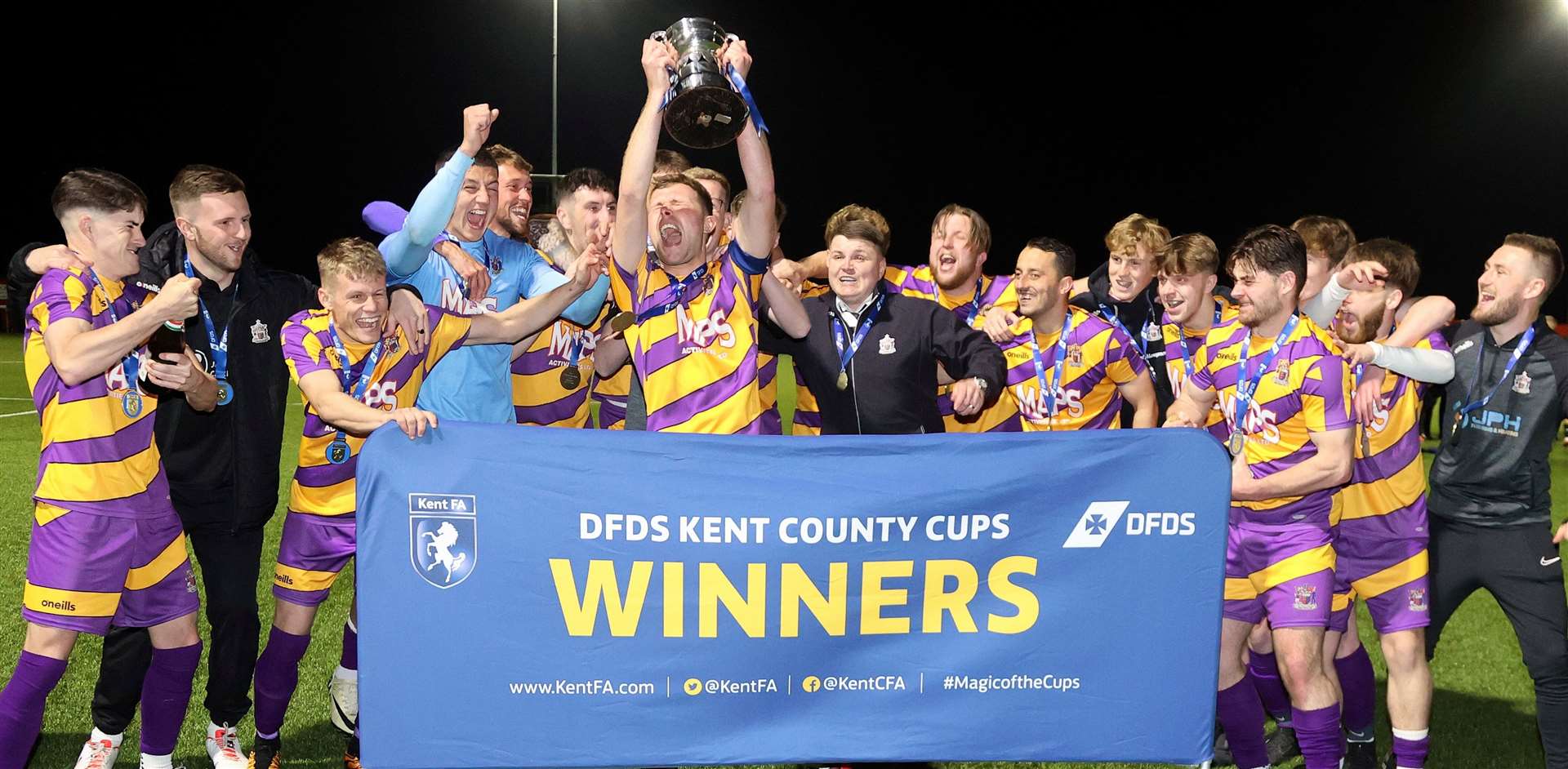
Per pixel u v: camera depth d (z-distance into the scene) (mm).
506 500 2947
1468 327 3877
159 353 3152
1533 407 3637
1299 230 4023
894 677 3043
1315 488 3330
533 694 3012
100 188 3211
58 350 3045
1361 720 3939
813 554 2980
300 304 3688
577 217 4480
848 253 3537
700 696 3027
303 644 3688
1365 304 3908
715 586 2984
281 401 3645
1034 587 3023
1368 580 3771
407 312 3443
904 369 3637
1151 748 3092
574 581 2977
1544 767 3951
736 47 3230
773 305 3602
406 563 2959
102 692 3539
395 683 2992
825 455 2949
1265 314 3391
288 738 4059
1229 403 3535
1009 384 4230
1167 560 3025
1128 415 4965
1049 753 3092
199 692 4340
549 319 3742
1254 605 3588
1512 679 4848
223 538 3574
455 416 3852
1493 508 3727
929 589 3014
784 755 3061
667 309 3387
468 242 3984
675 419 3396
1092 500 2994
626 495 2945
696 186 3332
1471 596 6078
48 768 3725
